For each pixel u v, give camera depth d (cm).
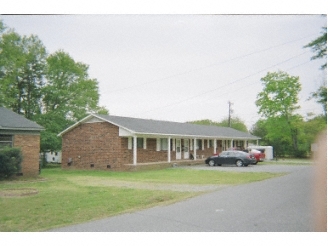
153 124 3206
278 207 1041
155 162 2878
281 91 4294
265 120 4503
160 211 995
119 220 887
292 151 4431
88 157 2778
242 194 1312
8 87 3716
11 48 3738
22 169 2045
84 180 1883
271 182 1717
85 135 2803
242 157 2941
